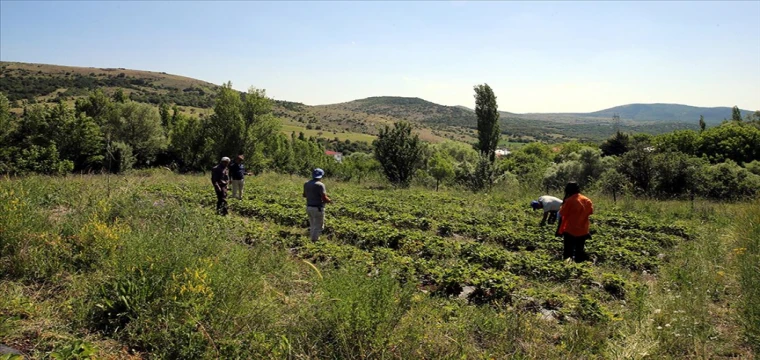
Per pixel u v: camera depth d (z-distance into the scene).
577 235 9.17
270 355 4.36
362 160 48.31
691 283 6.94
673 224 13.43
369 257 8.59
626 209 17.20
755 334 5.26
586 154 34.59
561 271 8.27
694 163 22.84
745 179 21.91
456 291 7.36
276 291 5.88
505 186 24.02
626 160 23.75
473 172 25.55
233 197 15.11
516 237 11.23
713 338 5.29
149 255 5.54
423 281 7.88
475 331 5.54
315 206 10.31
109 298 5.04
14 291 5.29
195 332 4.51
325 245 9.39
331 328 4.74
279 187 21.33
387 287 5.04
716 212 15.58
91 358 4.07
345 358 4.45
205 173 31.16
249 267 6.40
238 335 4.61
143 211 9.10
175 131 44.44
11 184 9.17
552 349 5.05
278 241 9.62
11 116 38.47
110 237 6.74
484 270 8.52
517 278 7.83
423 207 16.30
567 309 6.41
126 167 31.34
